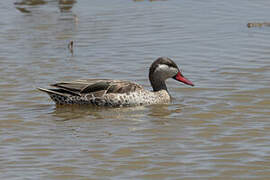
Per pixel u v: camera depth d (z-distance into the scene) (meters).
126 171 12.19
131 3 30.86
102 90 17.20
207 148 13.41
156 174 12.02
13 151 13.41
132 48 23.14
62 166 12.48
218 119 15.54
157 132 14.59
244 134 14.30
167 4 30.42
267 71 19.81
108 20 27.50
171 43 23.70
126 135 14.38
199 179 11.77
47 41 24.31
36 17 28.38
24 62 21.41
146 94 17.33
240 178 11.81
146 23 26.83
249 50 22.41
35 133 14.66
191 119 15.62
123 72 20.23
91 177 11.92
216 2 30.42
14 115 16.12
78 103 17.27
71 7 30.31
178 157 12.89
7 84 18.91
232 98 17.33
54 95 17.14
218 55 21.92
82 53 22.58
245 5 29.61
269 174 11.97
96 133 14.59
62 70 20.45
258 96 17.39
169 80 19.62
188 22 26.84
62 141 14.04
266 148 13.33
